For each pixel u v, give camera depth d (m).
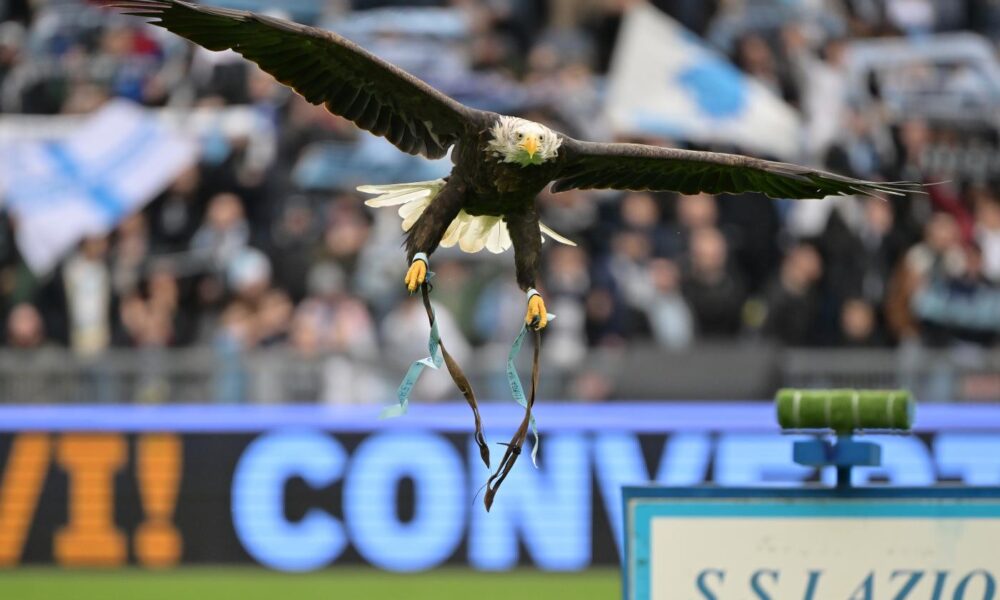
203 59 50.88
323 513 40.47
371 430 40.66
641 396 42.38
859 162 50.88
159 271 47.25
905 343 46.88
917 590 21.27
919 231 48.25
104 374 42.47
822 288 46.69
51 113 51.00
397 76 19.52
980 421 39.94
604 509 40.12
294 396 42.28
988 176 51.62
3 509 40.94
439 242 20.28
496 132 19.67
